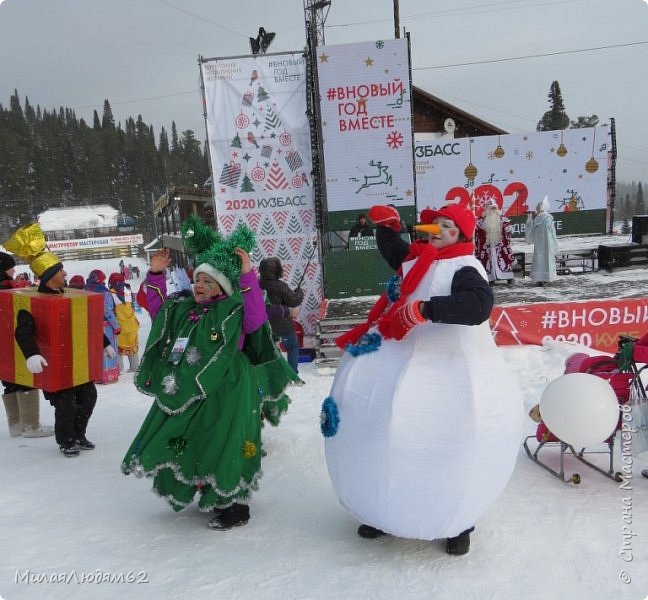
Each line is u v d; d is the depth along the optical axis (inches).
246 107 411.5
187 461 134.3
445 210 119.9
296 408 248.7
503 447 115.6
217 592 113.0
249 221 420.8
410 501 114.1
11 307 204.5
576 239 717.9
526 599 108.7
